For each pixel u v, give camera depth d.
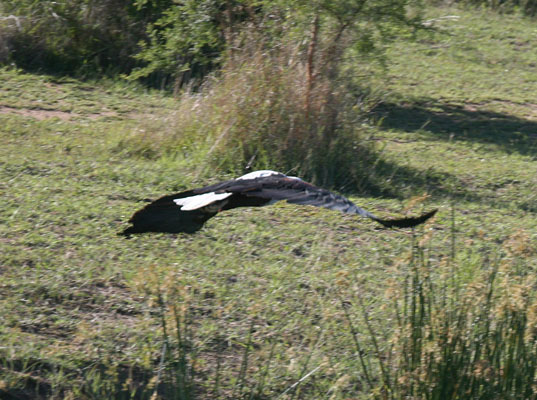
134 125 27.80
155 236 19.14
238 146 25.36
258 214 21.50
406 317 13.10
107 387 13.17
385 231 21.31
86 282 16.44
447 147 31.30
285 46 27.08
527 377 12.55
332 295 17.02
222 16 29.97
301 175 25.06
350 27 28.03
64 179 22.45
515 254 14.53
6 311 14.97
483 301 13.32
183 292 13.28
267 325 15.79
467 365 12.52
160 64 31.55
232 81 26.66
